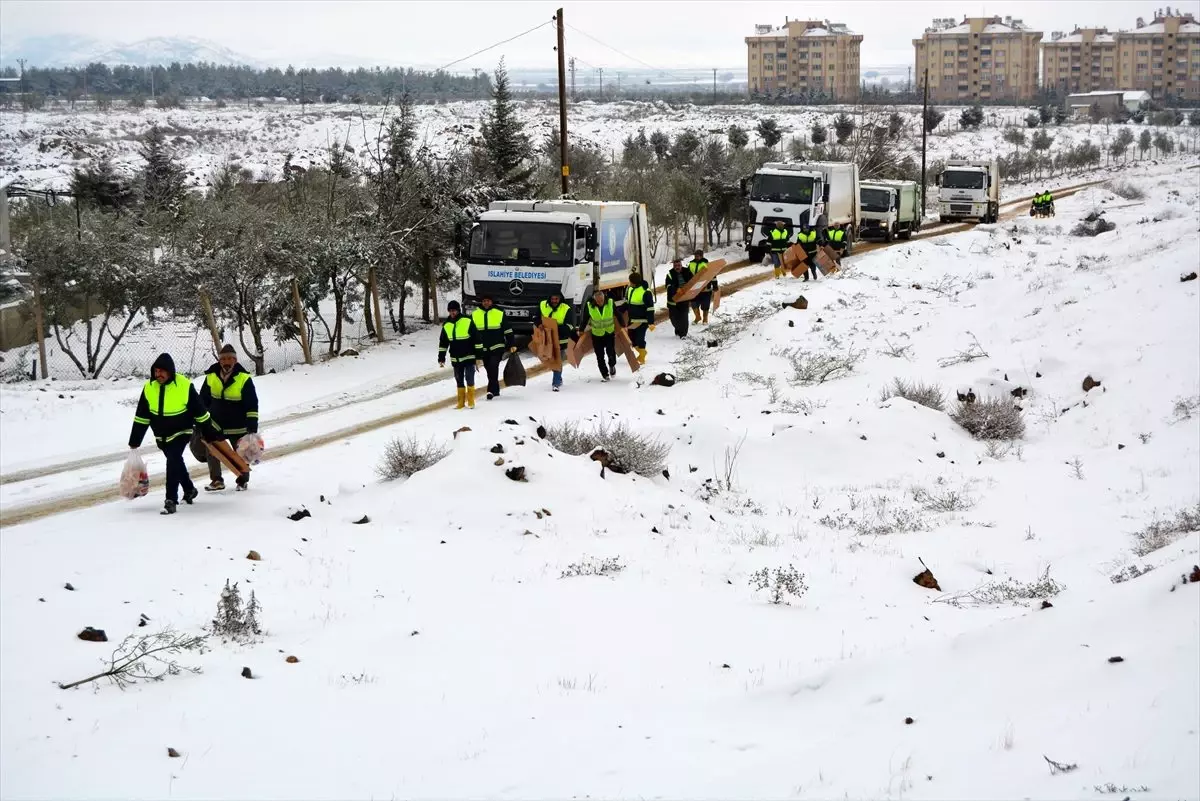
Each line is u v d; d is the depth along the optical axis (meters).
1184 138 135.25
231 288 24.44
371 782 6.46
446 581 10.81
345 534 12.34
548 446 14.91
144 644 8.32
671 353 24.83
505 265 23.83
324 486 14.59
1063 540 13.01
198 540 11.70
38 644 8.55
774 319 27.27
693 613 10.12
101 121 96.06
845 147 70.12
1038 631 7.88
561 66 33.16
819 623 9.94
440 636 9.21
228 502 13.52
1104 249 34.81
